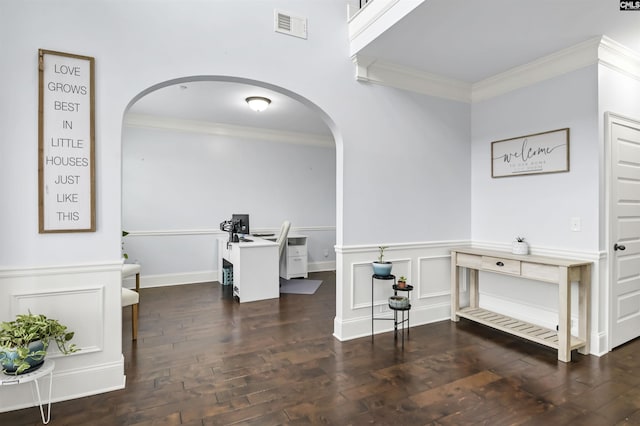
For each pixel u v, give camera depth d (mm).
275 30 2740
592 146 2717
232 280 5211
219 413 1918
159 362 2572
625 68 2879
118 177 2232
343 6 3068
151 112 4891
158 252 5191
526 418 1869
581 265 2609
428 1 2199
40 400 1833
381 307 3256
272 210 6090
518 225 3281
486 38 2691
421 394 2117
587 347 2688
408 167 3391
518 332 2900
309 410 1947
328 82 2975
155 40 2330
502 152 3428
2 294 1970
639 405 1990
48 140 2047
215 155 5590
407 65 3219
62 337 2041
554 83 2982
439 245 3574
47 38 2045
